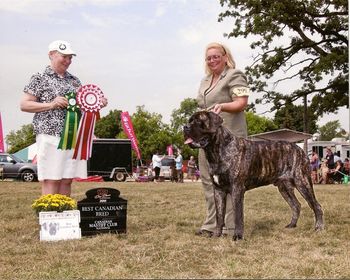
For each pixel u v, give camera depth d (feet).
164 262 14.62
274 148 19.62
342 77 92.99
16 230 21.15
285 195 21.91
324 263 14.06
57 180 20.30
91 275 13.16
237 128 19.63
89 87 20.72
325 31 94.63
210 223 19.97
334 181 76.95
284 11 90.68
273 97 98.37
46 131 20.03
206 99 20.02
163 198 36.73
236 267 13.64
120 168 95.45
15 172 86.02
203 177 20.22
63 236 18.80
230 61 19.99
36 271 13.69
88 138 20.88
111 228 19.75
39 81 20.35
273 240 18.26
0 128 88.33
